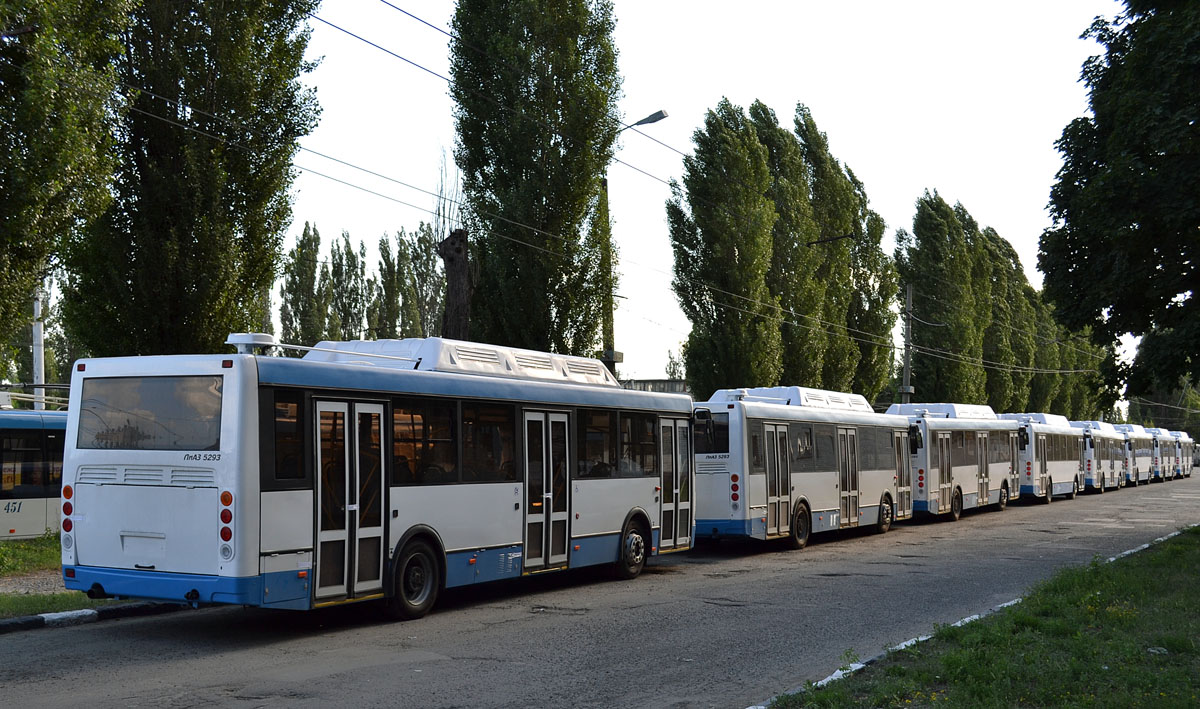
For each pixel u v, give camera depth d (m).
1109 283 20.92
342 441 11.95
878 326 52.75
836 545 24.42
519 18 27.72
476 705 8.32
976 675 8.56
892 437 29.23
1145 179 19.20
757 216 40.66
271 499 10.95
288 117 22.30
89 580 11.38
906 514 29.75
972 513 36.88
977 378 62.50
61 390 44.97
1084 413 84.69
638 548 17.72
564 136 27.89
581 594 15.57
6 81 16.25
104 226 20.59
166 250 20.55
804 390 25.52
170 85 20.80
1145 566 16.78
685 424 19.52
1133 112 19.27
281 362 11.34
